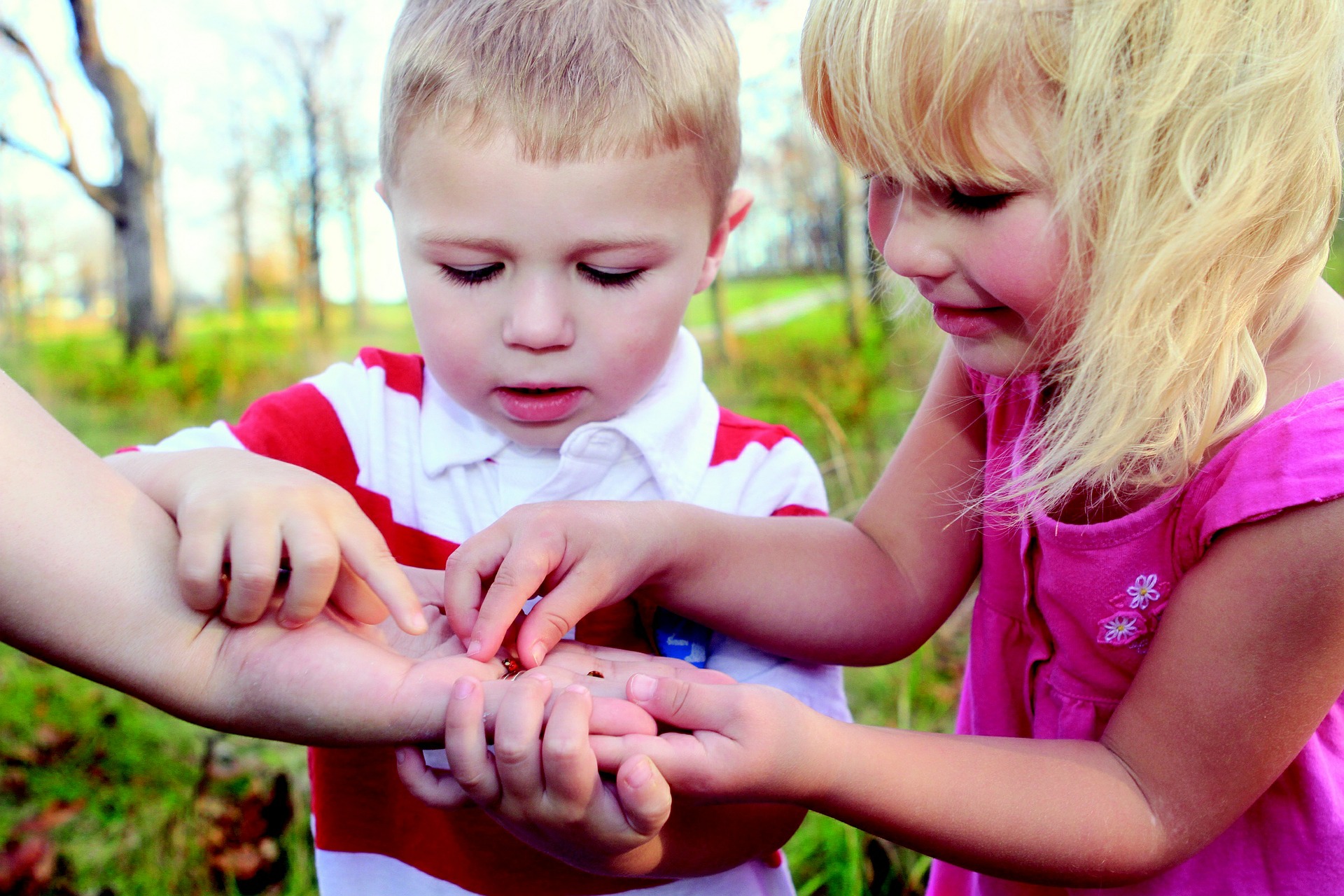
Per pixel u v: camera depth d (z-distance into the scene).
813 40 0.52
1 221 8.84
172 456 0.50
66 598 0.45
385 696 0.47
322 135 8.12
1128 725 0.52
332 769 0.60
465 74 0.52
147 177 5.77
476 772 0.46
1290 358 0.52
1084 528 0.55
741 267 6.03
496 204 0.52
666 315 0.55
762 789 0.48
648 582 0.55
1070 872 0.51
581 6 0.54
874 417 2.24
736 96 0.59
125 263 5.70
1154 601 0.54
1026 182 0.48
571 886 0.58
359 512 0.47
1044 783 0.50
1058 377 0.53
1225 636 0.49
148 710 1.14
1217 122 0.47
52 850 0.91
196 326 7.79
